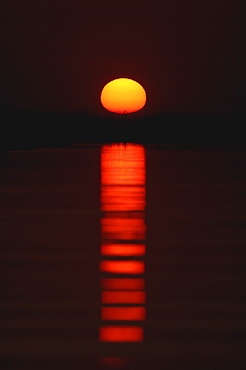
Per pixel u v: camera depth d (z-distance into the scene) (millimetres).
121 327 8625
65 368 7441
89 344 8086
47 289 10312
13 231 15297
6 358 7699
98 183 24938
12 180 25828
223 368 7422
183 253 12898
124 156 39031
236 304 9539
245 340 8180
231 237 14547
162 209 18688
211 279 10883
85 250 13219
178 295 10000
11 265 11906
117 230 15477
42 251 13094
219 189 23219
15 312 9203
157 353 7824
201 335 8344
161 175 27891
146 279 10930
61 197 21047
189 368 7430
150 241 14141
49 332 8461
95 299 9805
